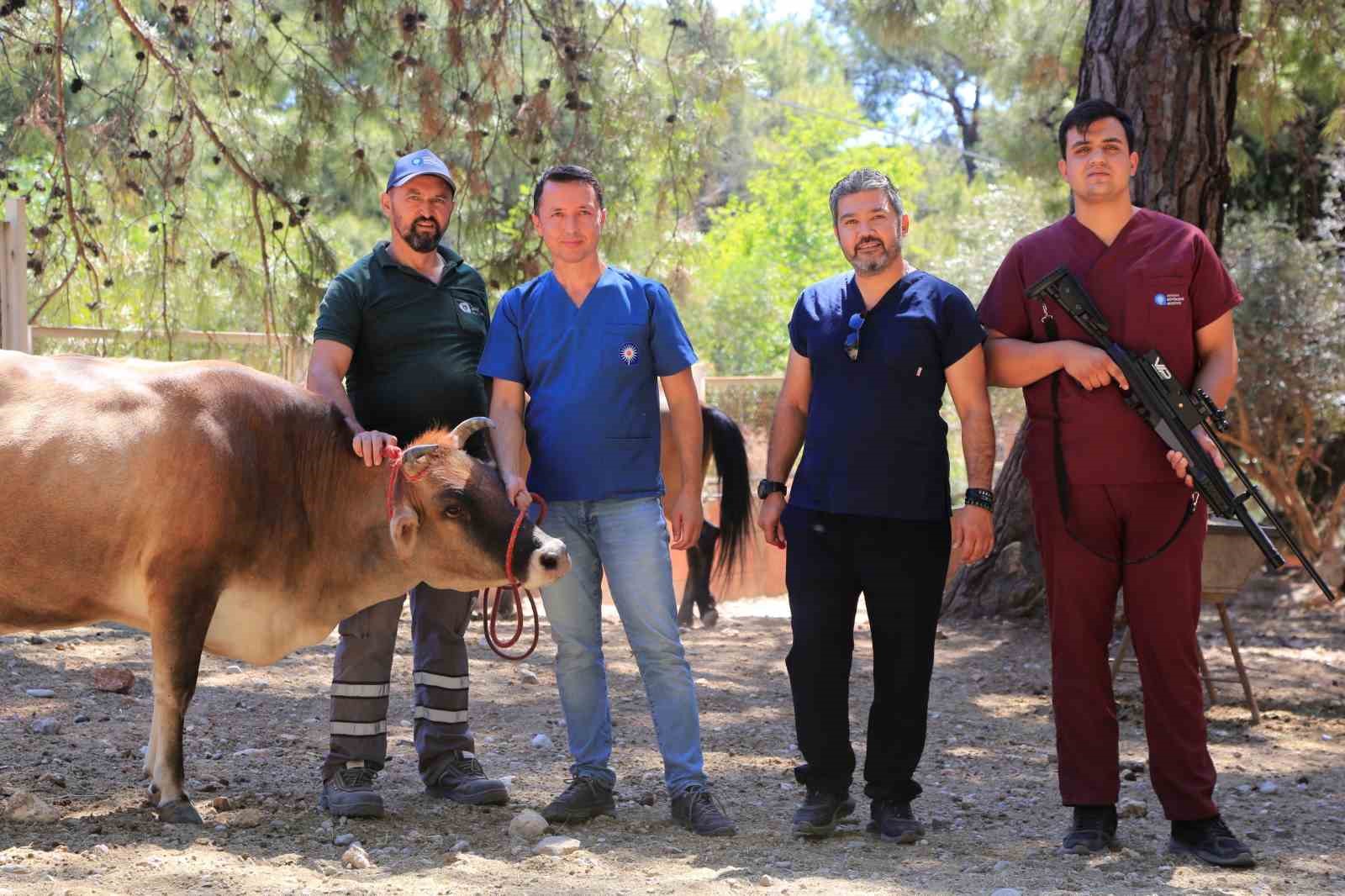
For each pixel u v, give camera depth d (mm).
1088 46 9086
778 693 7305
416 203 4621
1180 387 4168
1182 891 3873
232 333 9906
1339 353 13055
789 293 23609
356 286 4613
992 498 4328
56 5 8688
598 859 4086
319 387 4516
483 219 9617
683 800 4453
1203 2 8727
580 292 4523
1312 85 11664
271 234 9828
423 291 4691
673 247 10133
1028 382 4355
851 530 4301
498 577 4266
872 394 4262
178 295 9719
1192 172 8734
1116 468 4227
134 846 4035
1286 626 10836
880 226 4258
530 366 4535
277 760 5320
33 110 9023
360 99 9336
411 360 4645
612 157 9766
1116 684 7586
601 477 4438
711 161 10656
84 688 6363
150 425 4141
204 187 10625
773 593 13102
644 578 4465
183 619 4195
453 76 9391
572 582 4504
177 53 9852
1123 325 4246
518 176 11234
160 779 4316
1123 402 4234
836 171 27266
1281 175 15617
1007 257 4480
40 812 4301
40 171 11258
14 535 4066
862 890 3803
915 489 4258
